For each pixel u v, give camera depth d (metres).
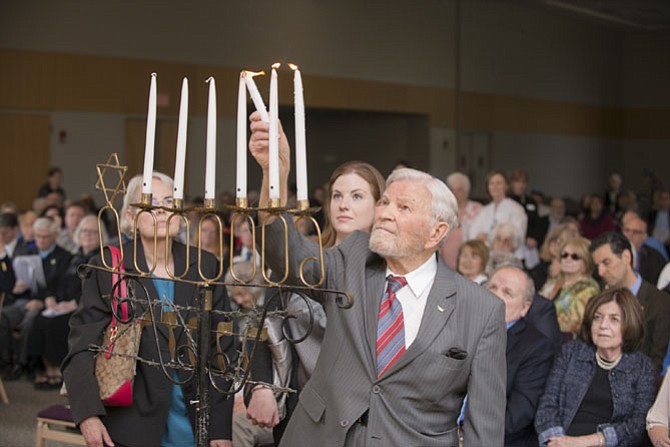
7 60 12.33
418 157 16.55
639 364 3.71
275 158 1.93
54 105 12.65
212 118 1.98
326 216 3.18
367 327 2.37
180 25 12.71
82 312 2.78
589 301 3.82
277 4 12.69
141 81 12.93
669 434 3.51
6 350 7.39
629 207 13.15
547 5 17.86
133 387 2.75
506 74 17.66
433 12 16.22
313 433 2.40
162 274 2.88
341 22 14.69
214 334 2.88
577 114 19.38
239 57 12.38
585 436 3.65
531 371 3.89
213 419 2.83
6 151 12.51
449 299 2.37
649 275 6.67
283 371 2.88
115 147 12.96
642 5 17.94
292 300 2.84
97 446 2.68
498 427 2.34
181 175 2.04
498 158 17.59
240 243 7.45
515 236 6.67
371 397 2.31
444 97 16.52
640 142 20.38
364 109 15.16
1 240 7.72
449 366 2.31
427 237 2.36
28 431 5.60
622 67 20.48
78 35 12.66
